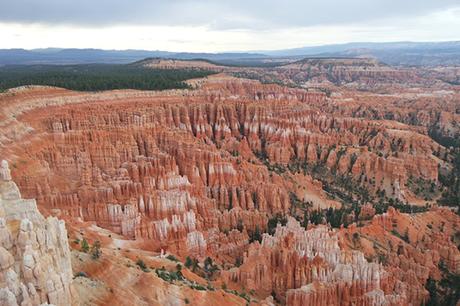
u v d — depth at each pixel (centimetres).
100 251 4900
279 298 6450
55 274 3161
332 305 6028
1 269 2936
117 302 4091
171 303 4531
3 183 3438
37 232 3209
